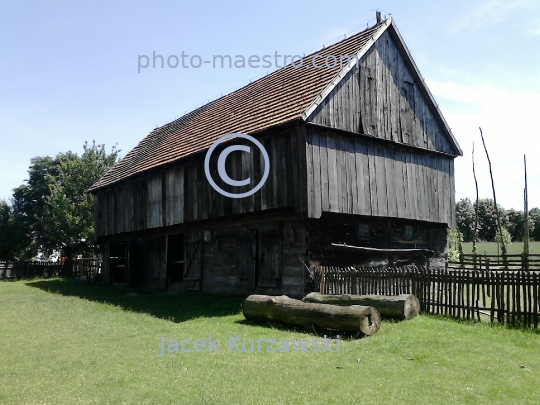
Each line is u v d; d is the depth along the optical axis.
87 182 36.62
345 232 16.00
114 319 13.75
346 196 15.62
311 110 14.62
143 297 19.44
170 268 22.22
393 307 11.46
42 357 9.13
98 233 27.58
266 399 6.51
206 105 25.50
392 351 8.92
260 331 10.99
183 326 12.07
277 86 18.61
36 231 45.88
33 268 36.16
